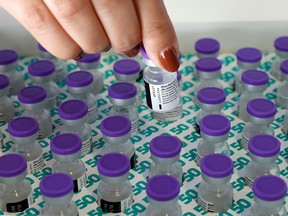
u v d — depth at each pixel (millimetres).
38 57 387
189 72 371
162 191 261
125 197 279
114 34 235
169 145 284
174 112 330
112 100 319
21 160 279
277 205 260
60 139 289
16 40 381
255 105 308
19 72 373
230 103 346
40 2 235
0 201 282
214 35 380
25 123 301
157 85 285
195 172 301
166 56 240
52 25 237
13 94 362
